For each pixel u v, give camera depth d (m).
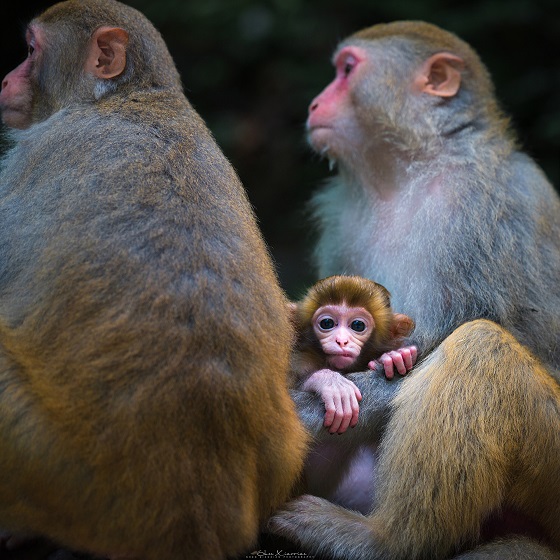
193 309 1.10
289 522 1.23
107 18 1.25
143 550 1.10
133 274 1.10
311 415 1.26
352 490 1.37
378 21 2.21
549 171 2.05
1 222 1.17
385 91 1.44
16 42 2.03
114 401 1.08
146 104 1.21
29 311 1.12
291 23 2.19
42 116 1.25
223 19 2.18
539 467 1.23
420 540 1.21
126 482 1.08
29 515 1.11
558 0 2.09
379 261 1.41
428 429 1.21
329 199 1.52
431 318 1.33
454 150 1.41
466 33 2.13
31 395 1.10
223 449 1.10
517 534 1.26
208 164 1.18
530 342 1.33
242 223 1.16
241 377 1.10
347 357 1.28
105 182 1.13
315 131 1.47
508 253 1.34
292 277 2.10
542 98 2.11
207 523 1.10
